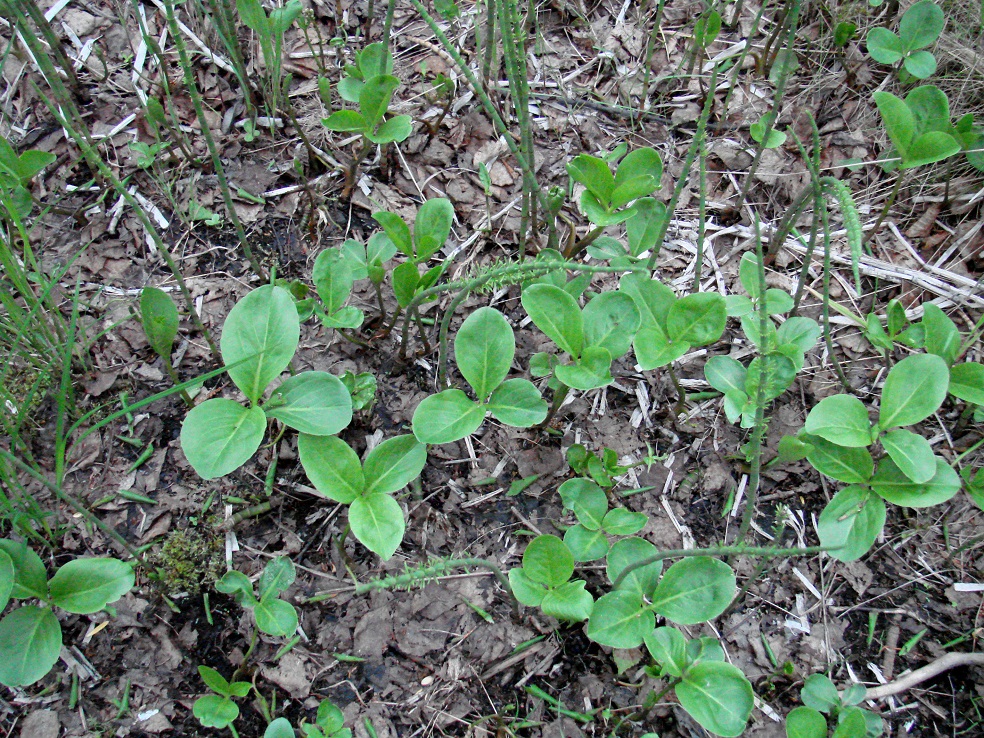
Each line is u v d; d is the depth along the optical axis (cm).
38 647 39
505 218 56
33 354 49
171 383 50
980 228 56
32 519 45
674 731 43
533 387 44
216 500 47
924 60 55
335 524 47
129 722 43
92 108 57
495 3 53
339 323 47
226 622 45
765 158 58
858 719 40
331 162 57
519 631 45
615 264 48
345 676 44
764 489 49
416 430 42
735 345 53
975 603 47
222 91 58
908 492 44
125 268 53
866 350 53
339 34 61
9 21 54
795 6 46
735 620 46
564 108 60
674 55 62
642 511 48
